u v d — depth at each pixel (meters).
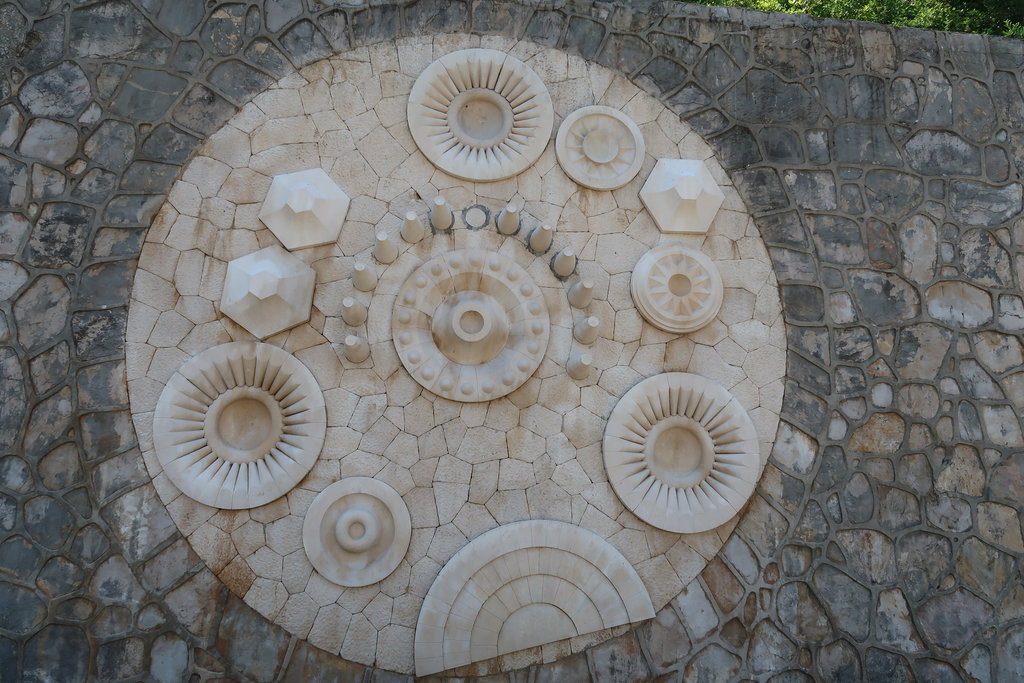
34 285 6.14
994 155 7.49
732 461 6.56
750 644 6.33
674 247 6.82
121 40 6.57
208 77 6.61
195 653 5.84
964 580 6.67
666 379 6.60
